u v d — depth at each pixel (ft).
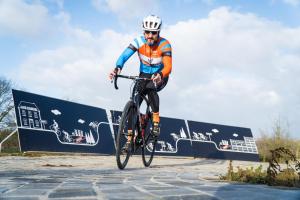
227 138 55.47
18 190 9.16
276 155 12.67
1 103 82.12
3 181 11.27
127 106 19.60
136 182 11.66
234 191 9.18
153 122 21.18
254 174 13.46
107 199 7.79
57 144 39.29
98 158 36.52
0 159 28.63
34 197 8.04
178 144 50.16
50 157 34.99
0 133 74.08
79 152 41.32
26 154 37.83
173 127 50.34
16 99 36.47
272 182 11.78
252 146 57.26
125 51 20.89
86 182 11.41
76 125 41.78
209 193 8.77
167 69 20.59
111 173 16.38
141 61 21.68
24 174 14.51
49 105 39.63
